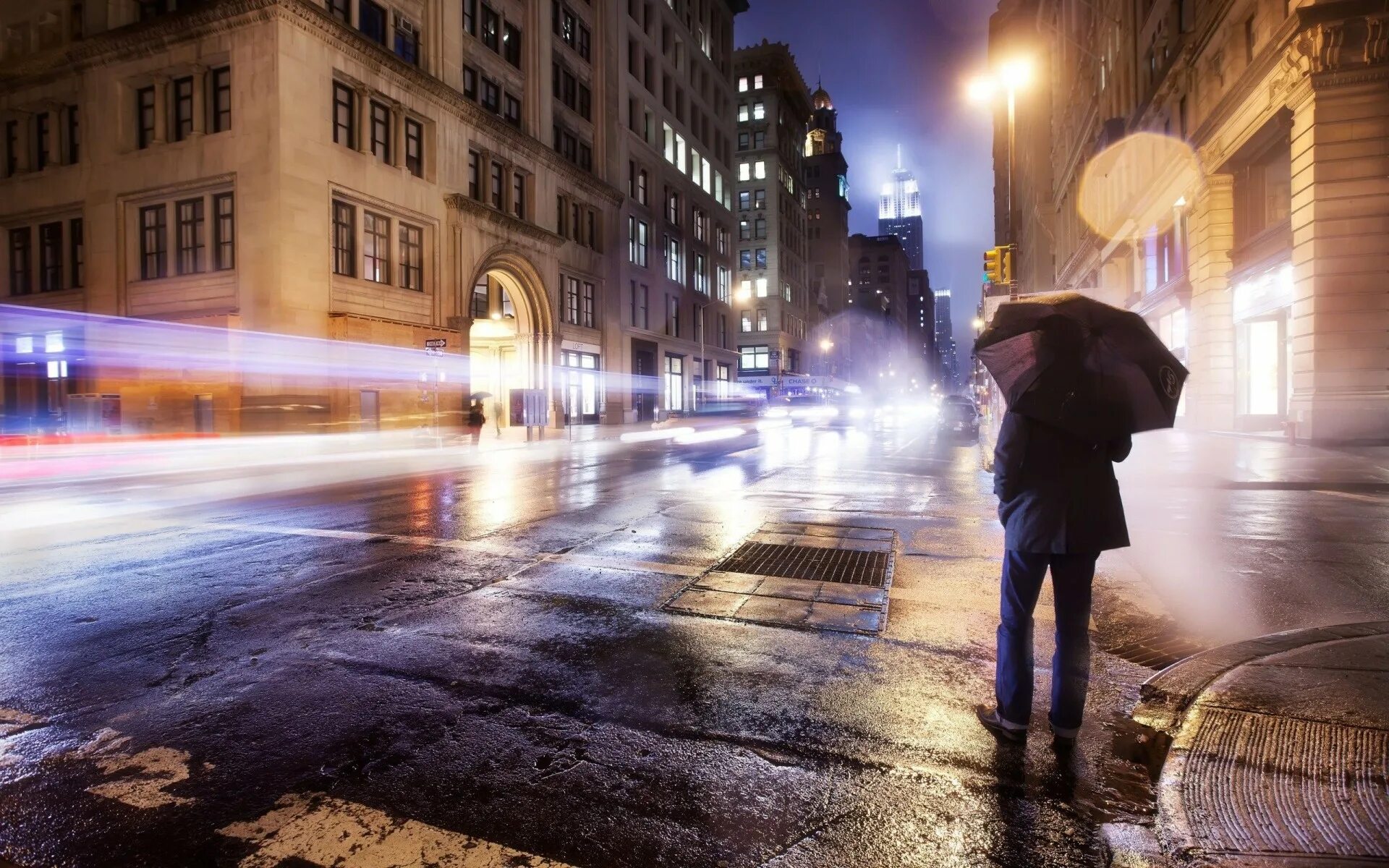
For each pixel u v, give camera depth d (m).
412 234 29.45
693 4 59.53
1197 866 2.22
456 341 30.38
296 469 17.58
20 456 20.66
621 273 46.59
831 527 8.34
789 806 2.70
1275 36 18.53
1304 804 2.48
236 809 2.71
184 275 25.36
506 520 9.10
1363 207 17.25
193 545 7.66
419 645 4.50
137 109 26.61
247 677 4.00
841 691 3.75
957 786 2.82
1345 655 3.81
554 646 4.46
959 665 4.10
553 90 40.72
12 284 29.12
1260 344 23.05
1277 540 7.36
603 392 44.25
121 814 2.68
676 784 2.86
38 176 27.98
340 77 26.00
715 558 6.80
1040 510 2.99
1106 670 3.99
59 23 27.86
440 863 2.37
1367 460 14.33
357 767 3.02
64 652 4.40
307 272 24.48
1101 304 3.07
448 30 31.36
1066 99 49.56
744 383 78.69
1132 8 33.12
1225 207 24.05
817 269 119.88
